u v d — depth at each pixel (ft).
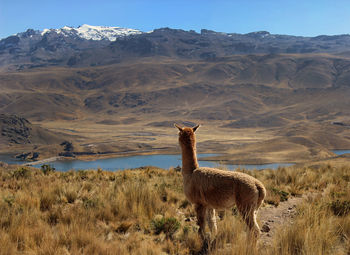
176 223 26.11
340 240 21.43
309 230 20.12
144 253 20.10
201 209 22.58
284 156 433.07
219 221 27.30
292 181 43.47
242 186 19.89
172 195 35.35
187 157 23.36
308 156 423.64
